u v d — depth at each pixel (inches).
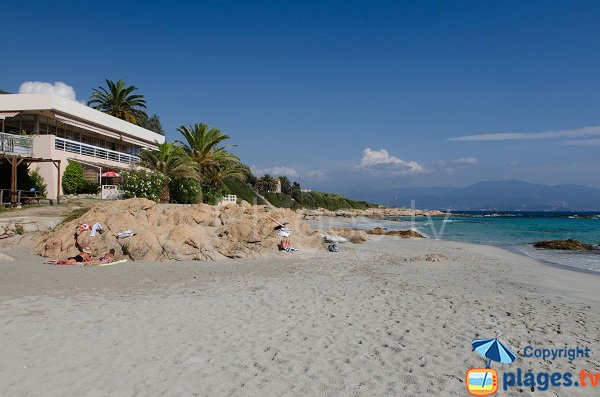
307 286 453.4
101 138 1550.2
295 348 260.4
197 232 683.4
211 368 229.0
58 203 1023.0
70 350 253.1
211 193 1598.2
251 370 227.0
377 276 526.3
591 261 767.7
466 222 2699.3
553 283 513.7
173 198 1311.5
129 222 709.9
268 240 736.3
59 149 1161.4
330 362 239.1
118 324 305.1
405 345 267.6
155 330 292.4
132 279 482.6
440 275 546.3
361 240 1037.8
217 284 459.2
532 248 1015.0
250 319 322.3
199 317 326.0
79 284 448.8
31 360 237.5
